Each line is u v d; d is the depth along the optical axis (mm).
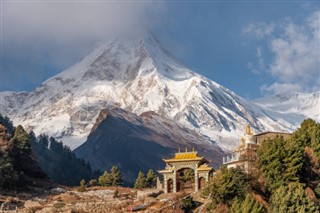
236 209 96625
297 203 96625
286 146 109688
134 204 124625
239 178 104812
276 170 105938
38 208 132250
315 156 112688
